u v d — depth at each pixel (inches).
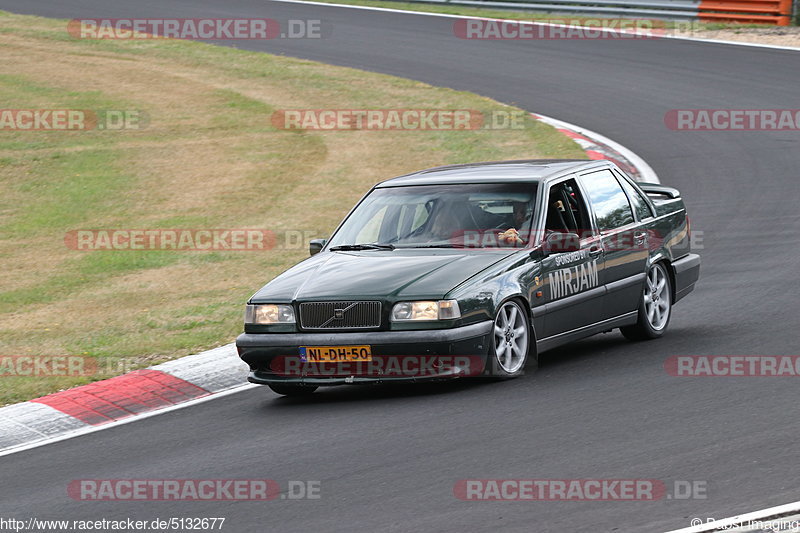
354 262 1096.8
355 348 1015.6
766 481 745.0
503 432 896.3
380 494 773.9
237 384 1168.2
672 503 717.3
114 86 3280.0
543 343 1107.3
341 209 2133.4
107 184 2431.1
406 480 798.5
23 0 4650.6
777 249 1641.2
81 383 1189.1
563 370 1107.3
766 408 916.6
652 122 2578.7
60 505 820.0
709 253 1660.9
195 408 1082.7
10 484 890.7
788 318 1267.2
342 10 4239.7
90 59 3602.4
